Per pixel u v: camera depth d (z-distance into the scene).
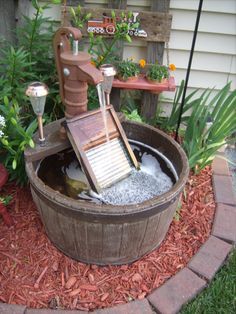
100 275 1.65
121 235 1.49
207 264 1.71
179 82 2.60
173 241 1.84
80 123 1.57
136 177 1.75
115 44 2.33
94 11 2.21
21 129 1.60
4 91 1.86
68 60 1.42
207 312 1.57
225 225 1.92
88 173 1.58
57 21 2.34
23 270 1.65
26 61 2.13
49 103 2.25
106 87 1.72
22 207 1.95
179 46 2.44
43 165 1.76
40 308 1.50
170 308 1.52
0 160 1.93
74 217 1.42
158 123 2.65
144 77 2.39
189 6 2.29
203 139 2.28
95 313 1.47
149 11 2.26
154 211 1.44
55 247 1.75
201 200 2.11
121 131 1.73
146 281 1.64
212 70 2.53
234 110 2.13
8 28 2.31
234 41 2.41
